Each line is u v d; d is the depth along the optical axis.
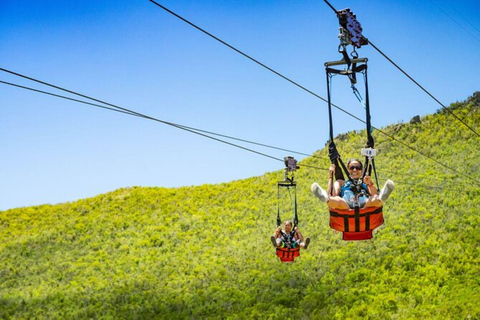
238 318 28.16
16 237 54.41
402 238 38.06
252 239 46.66
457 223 39.12
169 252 45.91
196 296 33.38
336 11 10.22
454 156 61.78
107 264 43.84
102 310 32.53
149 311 31.52
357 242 39.31
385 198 8.92
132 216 58.19
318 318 26.38
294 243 20.38
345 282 31.67
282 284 33.28
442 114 78.31
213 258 42.25
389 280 30.23
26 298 36.25
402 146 71.62
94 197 68.31
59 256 47.38
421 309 25.23
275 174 70.75
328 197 9.28
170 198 64.38
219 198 63.16
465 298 25.61
